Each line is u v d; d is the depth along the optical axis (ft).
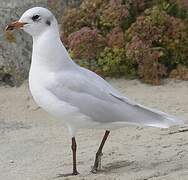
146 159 29.25
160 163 28.63
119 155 30.09
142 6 41.42
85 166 29.19
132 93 38.01
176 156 29.27
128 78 40.11
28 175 28.89
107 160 29.60
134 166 28.48
